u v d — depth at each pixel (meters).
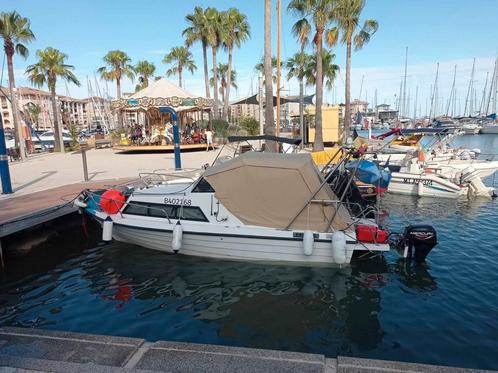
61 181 14.98
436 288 7.16
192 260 8.41
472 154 22.17
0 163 12.31
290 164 7.62
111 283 7.59
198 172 14.20
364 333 5.64
